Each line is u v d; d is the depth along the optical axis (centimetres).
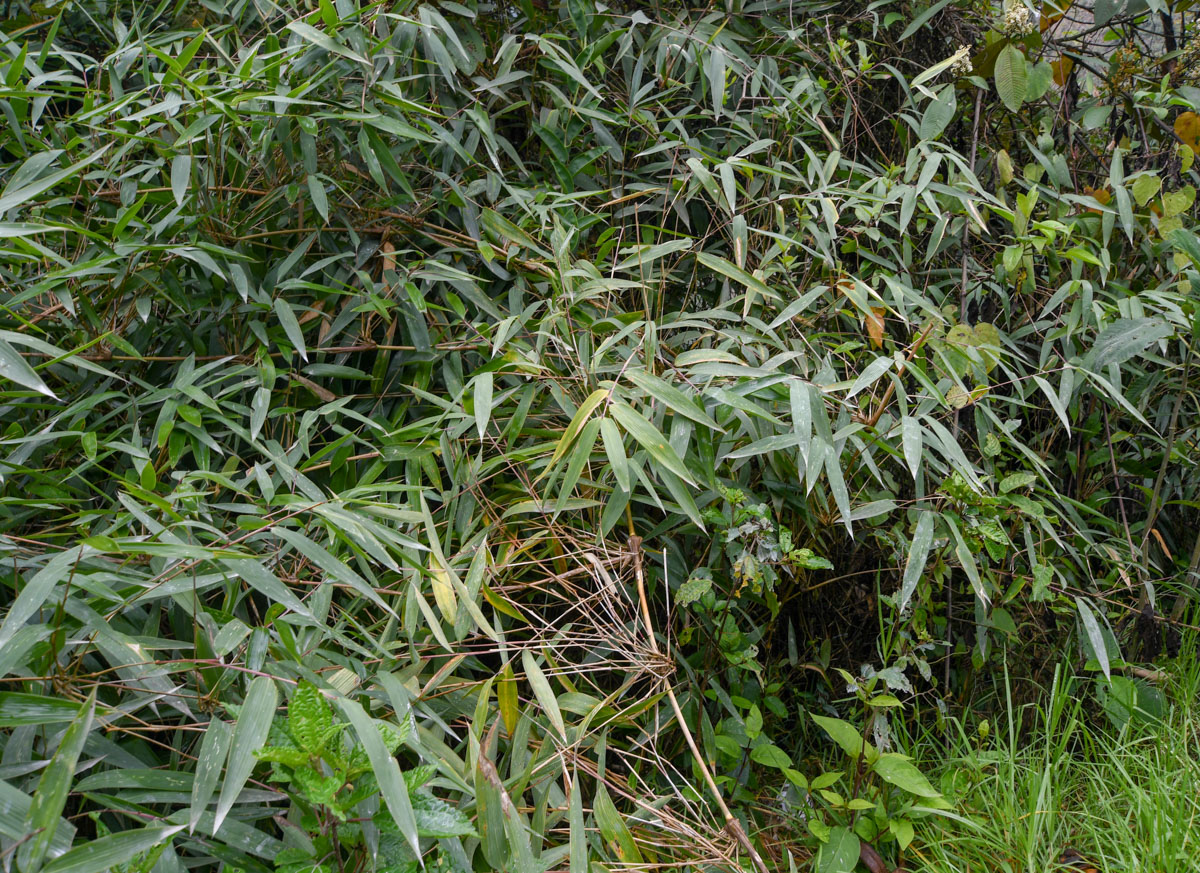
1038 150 206
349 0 160
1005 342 189
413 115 165
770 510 165
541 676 118
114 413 148
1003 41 193
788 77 202
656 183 195
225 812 78
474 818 110
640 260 156
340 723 93
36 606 88
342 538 117
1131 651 197
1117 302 179
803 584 169
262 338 153
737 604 166
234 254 148
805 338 165
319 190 151
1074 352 185
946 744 176
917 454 130
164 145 145
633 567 142
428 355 161
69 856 74
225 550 100
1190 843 144
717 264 154
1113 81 220
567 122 187
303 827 96
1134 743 163
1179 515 227
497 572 135
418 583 128
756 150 171
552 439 156
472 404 147
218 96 145
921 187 167
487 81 181
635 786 140
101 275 148
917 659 155
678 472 118
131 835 77
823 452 129
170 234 151
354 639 135
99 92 165
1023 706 170
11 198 120
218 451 145
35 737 98
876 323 159
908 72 214
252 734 84
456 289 165
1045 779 148
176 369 161
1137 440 215
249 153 162
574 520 153
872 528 167
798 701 183
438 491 158
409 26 169
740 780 157
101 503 153
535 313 173
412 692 121
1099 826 156
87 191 162
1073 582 184
